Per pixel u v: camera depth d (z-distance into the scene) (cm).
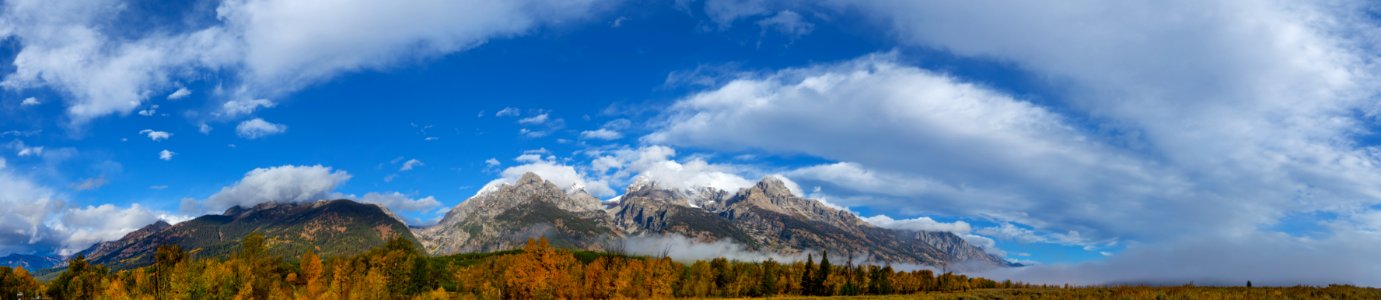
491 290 13562
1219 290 5731
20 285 14162
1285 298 5275
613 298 13938
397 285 14125
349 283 13875
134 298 11906
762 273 18688
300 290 14025
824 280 17925
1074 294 5916
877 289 18062
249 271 13138
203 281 11631
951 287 19538
